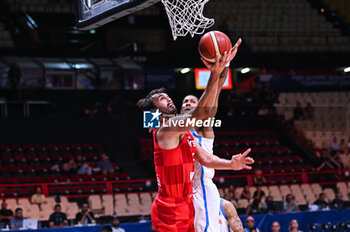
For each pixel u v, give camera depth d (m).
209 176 2.87
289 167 15.30
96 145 16.58
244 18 22.45
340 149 16.53
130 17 21.88
